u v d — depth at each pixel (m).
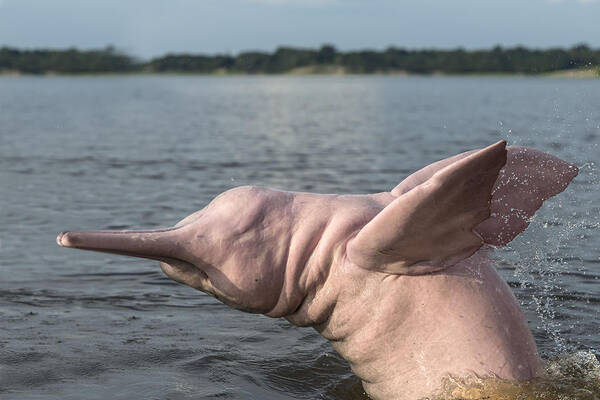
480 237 4.16
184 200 13.31
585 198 11.43
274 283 4.61
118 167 18.19
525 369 4.54
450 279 4.50
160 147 23.53
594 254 8.56
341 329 4.71
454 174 3.75
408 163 18.16
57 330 6.69
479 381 4.42
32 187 14.88
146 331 6.73
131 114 43.94
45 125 33.88
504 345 4.50
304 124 34.31
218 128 32.28
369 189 14.07
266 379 5.66
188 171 17.30
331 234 4.56
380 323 4.55
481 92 83.62
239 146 23.67
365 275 4.51
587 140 21.70
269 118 39.56
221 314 7.29
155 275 8.69
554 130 26.72
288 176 16.09
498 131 28.02
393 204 3.96
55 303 7.55
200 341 6.48
